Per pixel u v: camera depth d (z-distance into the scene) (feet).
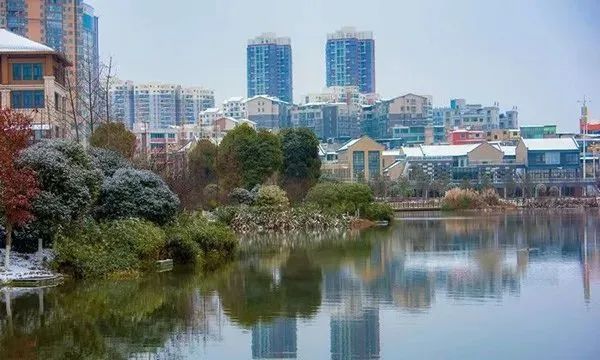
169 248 112.88
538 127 601.62
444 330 64.85
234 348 59.47
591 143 467.11
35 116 200.03
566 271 101.35
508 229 188.14
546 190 403.13
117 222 106.63
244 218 190.29
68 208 98.48
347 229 199.11
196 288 89.66
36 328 66.59
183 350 58.95
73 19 562.66
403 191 392.88
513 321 68.08
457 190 329.52
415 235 172.45
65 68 246.06
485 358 55.83
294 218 196.65
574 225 200.85
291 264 114.42
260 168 238.27
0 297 82.69
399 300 79.97
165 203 115.85
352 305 77.36
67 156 103.60
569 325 66.28
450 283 91.40
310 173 260.83
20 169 94.99
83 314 72.95
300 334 64.18
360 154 447.42
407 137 625.41
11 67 227.61
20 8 540.93
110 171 124.67
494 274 98.94
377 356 56.90
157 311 74.69
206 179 237.45
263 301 80.28
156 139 458.09
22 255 100.53
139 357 56.80
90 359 56.13
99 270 97.19
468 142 527.40
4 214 91.56
